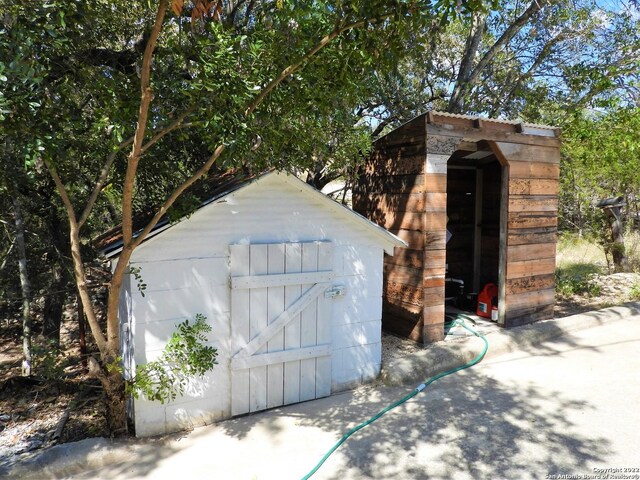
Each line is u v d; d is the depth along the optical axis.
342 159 5.81
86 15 3.09
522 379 4.72
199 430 3.72
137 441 3.51
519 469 3.17
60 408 4.25
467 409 4.08
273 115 3.57
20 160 4.31
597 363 5.12
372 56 3.07
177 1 2.40
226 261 3.84
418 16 2.70
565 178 11.08
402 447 3.47
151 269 3.54
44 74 2.71
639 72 7.83
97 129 3.09
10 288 6.21
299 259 4.14
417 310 5.52
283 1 3.19
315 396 4.32
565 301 8.02
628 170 9.46
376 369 4.77
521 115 9.38
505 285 6.02
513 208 6.00
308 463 3.28
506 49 9.61
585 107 8.50
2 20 2.87
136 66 4.16
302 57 2.96
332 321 4.41
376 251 4.64
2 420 4.05
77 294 5.52
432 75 9.48
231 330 3.87
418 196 5.48
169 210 3.43
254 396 4.01
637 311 7.05
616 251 10.09
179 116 3.09
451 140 5.49
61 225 6.12
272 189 4.00
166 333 3.61
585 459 3.27
